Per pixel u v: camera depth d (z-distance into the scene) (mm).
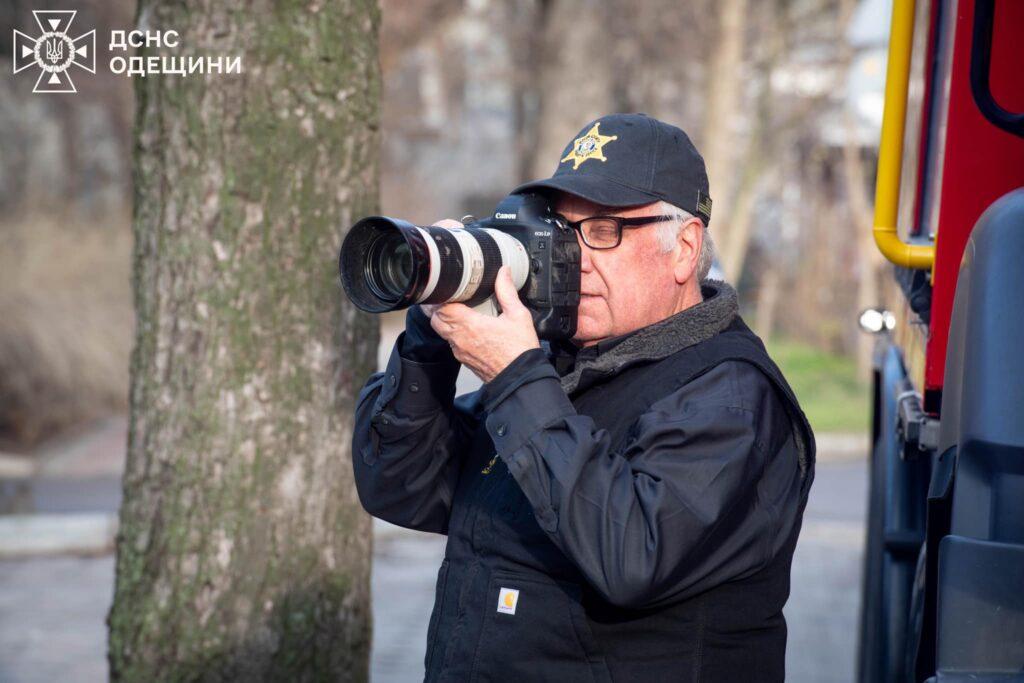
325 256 5285
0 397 18578
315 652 5395
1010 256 3090
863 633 6777
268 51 5102
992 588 2955
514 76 25562
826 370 28906
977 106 3646
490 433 3420
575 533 3230
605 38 21016
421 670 9773
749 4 27656
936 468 3422
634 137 3721
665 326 3711
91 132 30906
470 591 3705
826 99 28062
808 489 3613
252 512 5238
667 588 3250
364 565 5633
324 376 5332
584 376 3707
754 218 36500
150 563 5305
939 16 4941
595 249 3723
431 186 38656
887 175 4418
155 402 5270
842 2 25859
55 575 12531
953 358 3377
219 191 5121
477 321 3455
